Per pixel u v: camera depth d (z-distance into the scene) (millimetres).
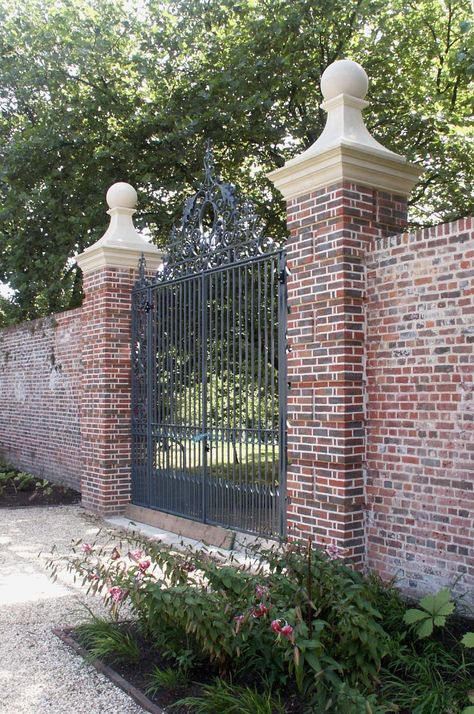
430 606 3918
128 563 6344
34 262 13656
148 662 3967
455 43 12188
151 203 12734
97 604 5129
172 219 12273
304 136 12188
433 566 4738
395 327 5102
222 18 12156
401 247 5078
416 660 3619
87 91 12500
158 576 5852
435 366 4793
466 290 4609
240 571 4004
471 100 11781
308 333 5559
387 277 5176
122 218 9195
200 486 7332
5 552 6867
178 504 7773
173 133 11227
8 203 13234
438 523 4719
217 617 3408
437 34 12727
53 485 11227
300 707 3303
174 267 8031
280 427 6012
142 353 8719
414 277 4973
